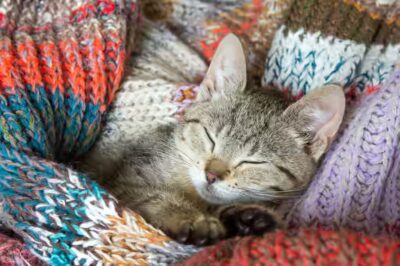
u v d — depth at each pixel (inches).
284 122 12.6
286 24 13.4
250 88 13.6
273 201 12.6
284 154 12.5
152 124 13.4
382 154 10.7
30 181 11.0
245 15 16.0
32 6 13.3
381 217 10.7
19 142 11.3
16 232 11.3
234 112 12.9
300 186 12.6
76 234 10.6
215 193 12.3
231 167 12.3
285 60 13.3
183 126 13.2
